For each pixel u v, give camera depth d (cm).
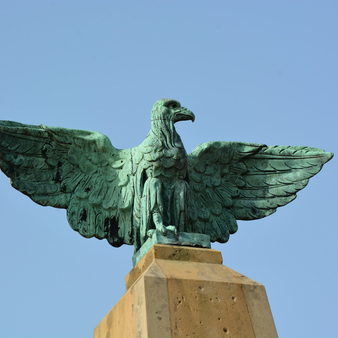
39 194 3181
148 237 3002
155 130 3156
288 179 3575
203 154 3472
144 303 2516
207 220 3403
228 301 2647
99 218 3262
